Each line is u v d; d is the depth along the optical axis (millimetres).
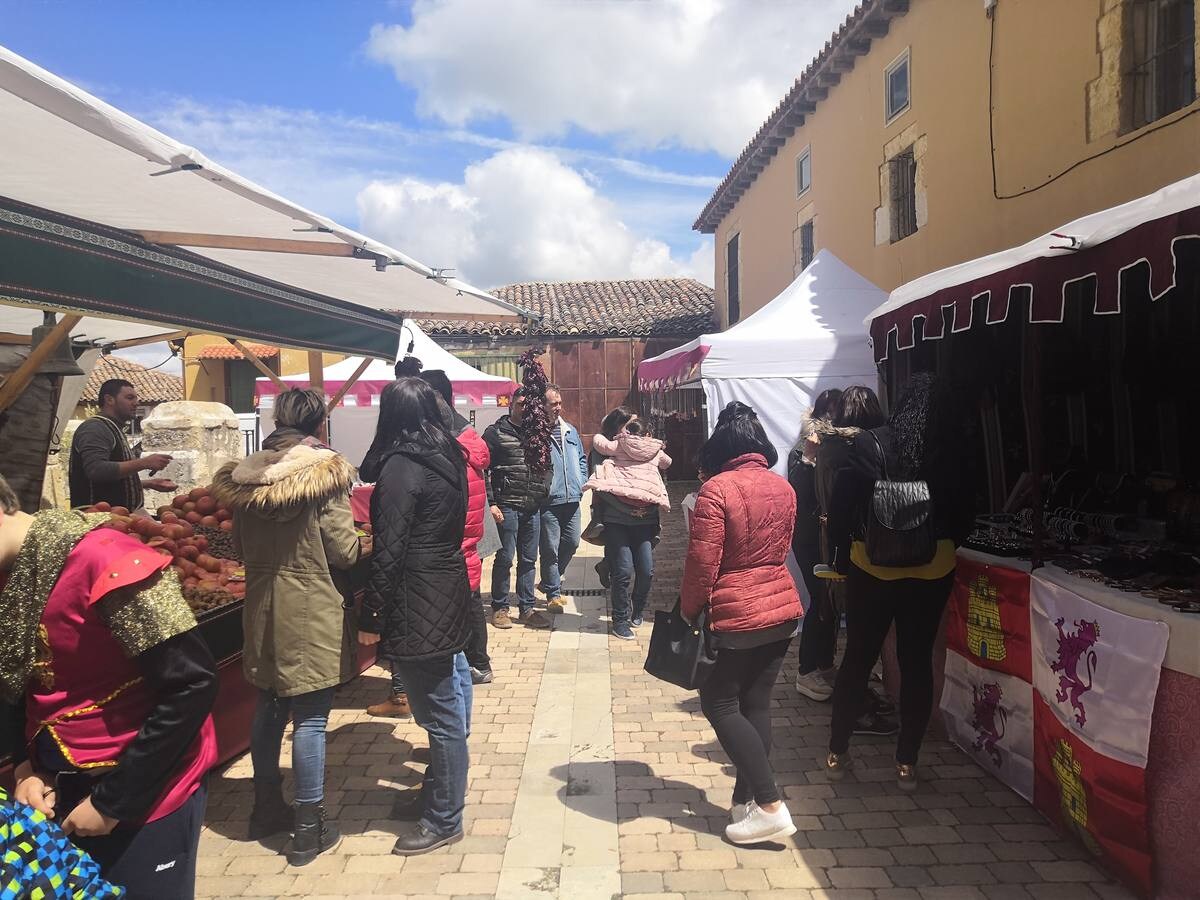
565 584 7871
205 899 2793
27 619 1729
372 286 5641
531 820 3309
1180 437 4234
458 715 3096
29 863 1539
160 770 1745
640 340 17703
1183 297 4160
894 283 9164
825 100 11289
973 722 3715
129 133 2297
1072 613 2975
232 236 3850
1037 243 3375
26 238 3025
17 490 5188
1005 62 6898
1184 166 4973
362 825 3291
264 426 10078
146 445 7699
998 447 5125
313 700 3035
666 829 3229
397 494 2893
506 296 20812
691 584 2961
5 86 2025
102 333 6734
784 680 4973
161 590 1753
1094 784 2840
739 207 16172
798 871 2920
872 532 3312
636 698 4668
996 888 2793
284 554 2961
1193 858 2467
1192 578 2838
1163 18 5402
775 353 6098
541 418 6059
